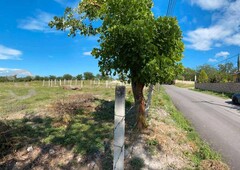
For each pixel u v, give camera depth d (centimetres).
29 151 534
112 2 477
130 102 1127
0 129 584
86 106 980
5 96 1802
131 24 439
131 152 526
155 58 462
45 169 473
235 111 1401
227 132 855
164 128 727
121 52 479
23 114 869
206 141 729
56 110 885
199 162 537
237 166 548
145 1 532
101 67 520
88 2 800
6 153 520
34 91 2308
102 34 513
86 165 478
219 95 2700
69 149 540
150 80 502
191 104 1636
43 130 661
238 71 4012
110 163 476
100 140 573
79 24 895
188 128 854
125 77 574
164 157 529
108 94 1596
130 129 677
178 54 524
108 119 802
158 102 1295
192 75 8381
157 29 480
